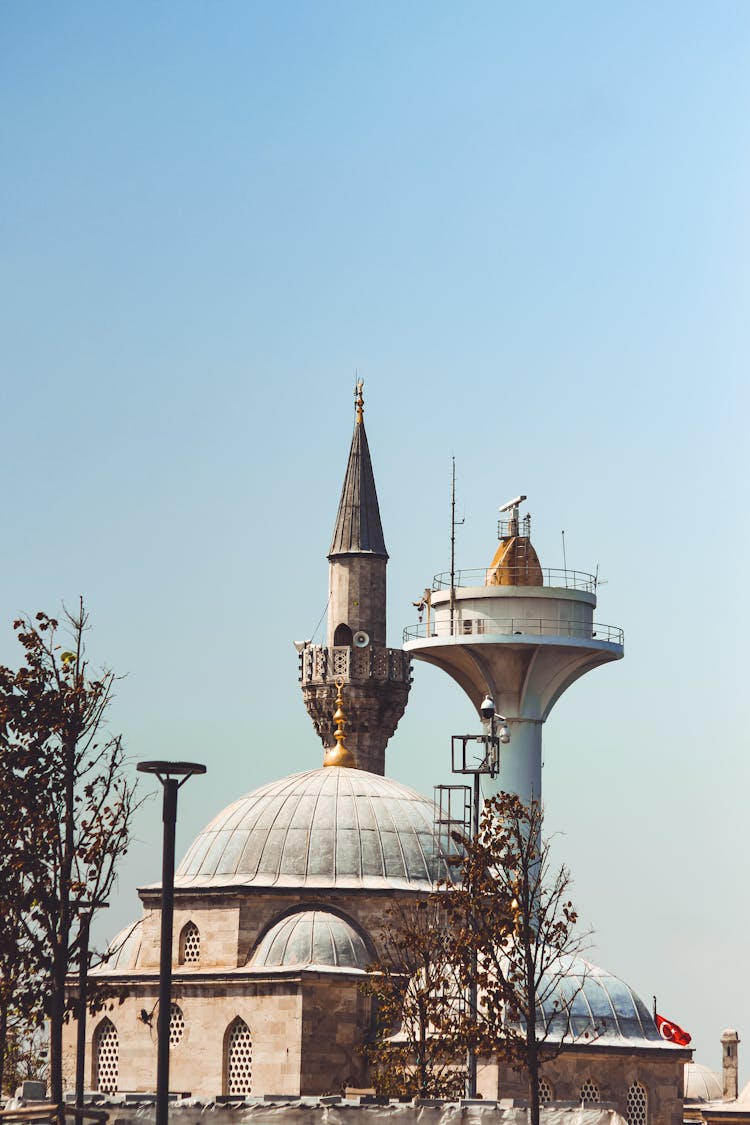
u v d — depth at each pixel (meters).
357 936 115.06
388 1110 67.12
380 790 124.06
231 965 114.50
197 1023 112.56
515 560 135.50
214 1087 111.00
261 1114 66.81
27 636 77.38
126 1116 65.56
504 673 132.25
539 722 132.62
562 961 113.06
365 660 153.25
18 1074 107.06
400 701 154.12
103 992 79.38
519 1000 85.00
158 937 117.38
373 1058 102.81
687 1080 185.50
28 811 75.50
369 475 159.25
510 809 87.56
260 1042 110.31
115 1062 114.94
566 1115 70.44
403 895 116.75
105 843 76.56
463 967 86.62
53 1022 74.81
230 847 119.69
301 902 116.44
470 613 133.38
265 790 124.75
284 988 110.00
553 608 133.00
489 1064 106.75
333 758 129.88
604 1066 109.50
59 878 75.75
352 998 110.75
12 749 76.19
